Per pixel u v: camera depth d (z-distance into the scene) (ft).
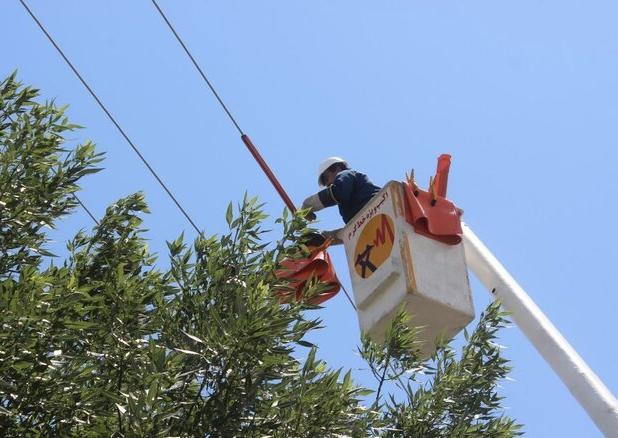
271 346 28.17
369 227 32.07
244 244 30.83
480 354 33.42
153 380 26.78
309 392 28.89
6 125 32.48
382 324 31.14
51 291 28.12
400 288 30.53
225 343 28.02
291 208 35.83
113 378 28.86
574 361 26.96
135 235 32.71
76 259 31.91
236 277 30.37
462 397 32.68
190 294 30.19
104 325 29.17
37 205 31.50
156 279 30.76
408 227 31.07
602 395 26.21
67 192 31.99
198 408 28.37
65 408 27.89
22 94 32.76
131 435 26.07
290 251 30.71
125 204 32.91
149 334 29.43
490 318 33.91
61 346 28.63
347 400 29.17
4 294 27.48
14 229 31.09
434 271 30.73
